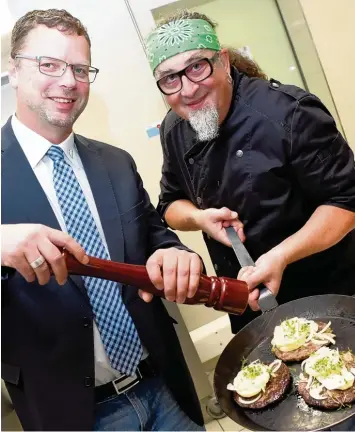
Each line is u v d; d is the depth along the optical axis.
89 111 2.17
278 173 1.30
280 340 1.22
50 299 0.95
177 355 1.17
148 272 0.81
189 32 1.17
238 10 2.44
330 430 0.99
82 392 0.98
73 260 0.74
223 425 1.72
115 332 1.02
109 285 1.00
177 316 1.89
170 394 1.16
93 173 1.06
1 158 0.97
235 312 0.87
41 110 0.95
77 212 0.99
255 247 1.40
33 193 0.96
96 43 2.11
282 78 2.61
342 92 2.68
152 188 2.34
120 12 2.11
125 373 1.04
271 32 2.52
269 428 1.03
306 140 1.25
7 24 1.68
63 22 0.94
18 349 0.95
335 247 1.41
